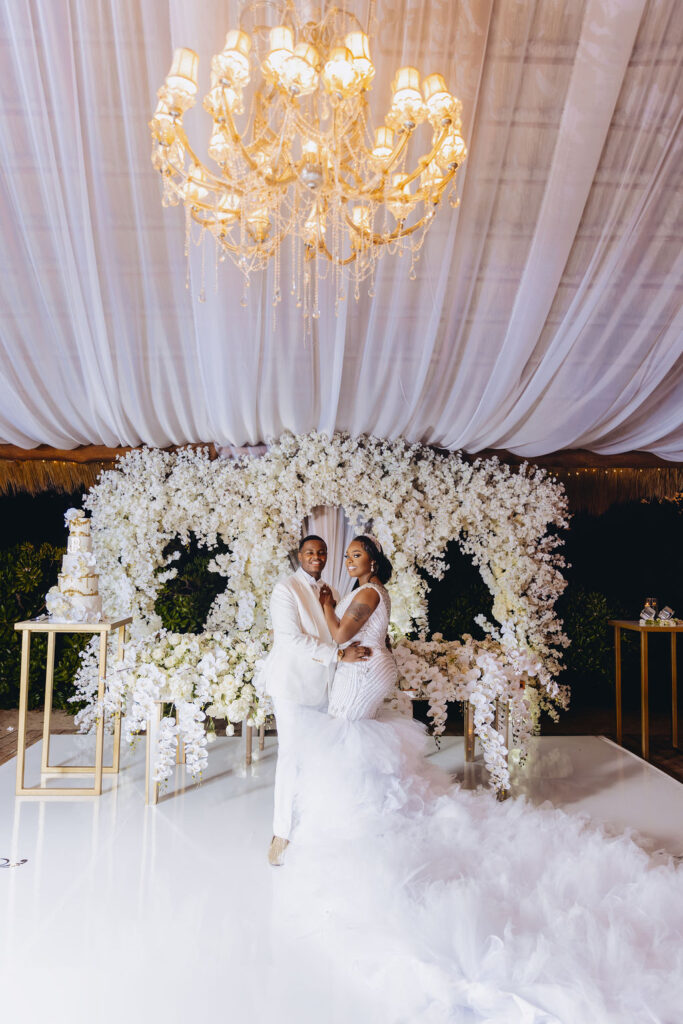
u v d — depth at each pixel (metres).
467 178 3.13
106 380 4.29
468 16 2.62
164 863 3.39
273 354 4.11
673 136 3.01
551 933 2.54
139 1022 2.20
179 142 2.45
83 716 5.21
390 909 2.71
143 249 3.40
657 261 3.59
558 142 2.99
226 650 4.32
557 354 4.07
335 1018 2.24
